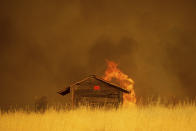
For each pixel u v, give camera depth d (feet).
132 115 159.02
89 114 177.06
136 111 174.19
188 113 163.43
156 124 134.31
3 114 190.29
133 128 128.36
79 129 133.80
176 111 171.32
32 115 185.68
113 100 290.56
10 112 198.49
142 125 133.59
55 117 167.53
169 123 136.05
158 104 190.49
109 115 169.17
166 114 162.61
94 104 288.51
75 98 290.97
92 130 131.64
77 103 288.51
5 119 163.43
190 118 146.20
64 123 143.74
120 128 130.00
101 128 132.57
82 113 180.65
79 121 148.97
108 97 291.58
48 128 133.28
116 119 150.41
